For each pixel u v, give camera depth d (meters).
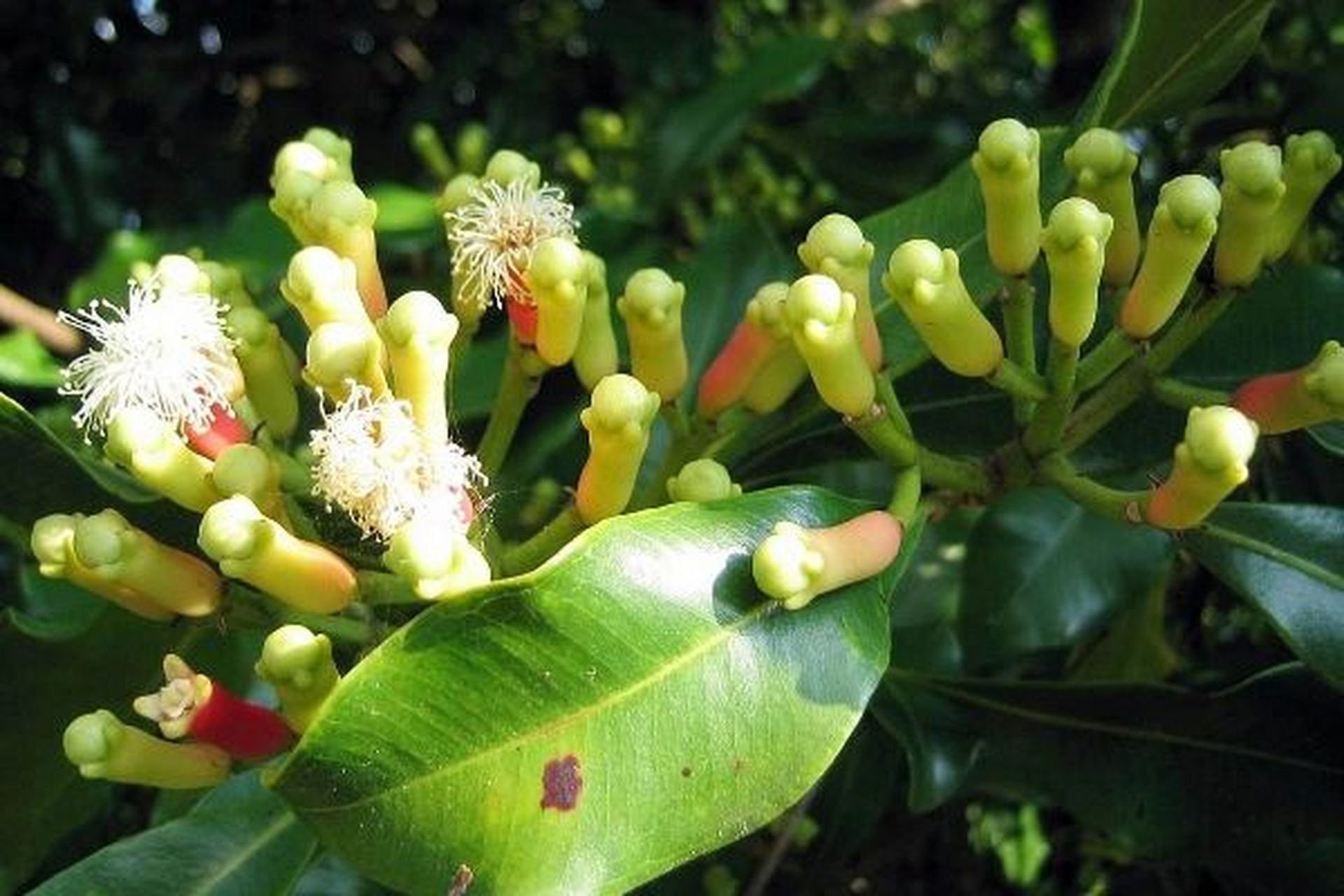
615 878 0.16
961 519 0.33
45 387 0.39
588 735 0.16
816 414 0.24
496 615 0.16
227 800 0.21
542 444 0.29
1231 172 0.19
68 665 0.23
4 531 0.24
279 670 0.16
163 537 0.22
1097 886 0.36
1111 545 0.30
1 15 0.56
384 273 0.39
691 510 0.17
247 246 0.36
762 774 0.16
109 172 0.56
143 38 0.59
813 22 0.61
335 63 0.60
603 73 0.58
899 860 0.35
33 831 0.24
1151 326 0.19
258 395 0.20
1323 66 0.32
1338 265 0.33
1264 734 0.24
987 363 0.20
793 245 0.41
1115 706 0.25
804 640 0.17
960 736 0.25
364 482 0.17
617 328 0.30
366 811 0.16
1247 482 0.30
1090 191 0.20
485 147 0.44
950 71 0.67
